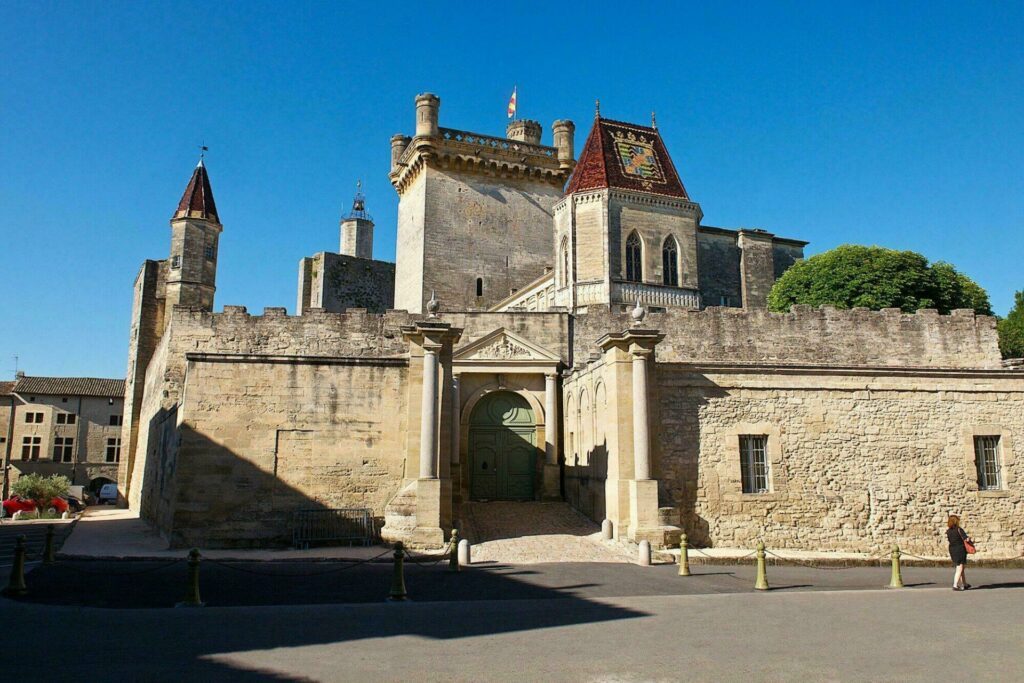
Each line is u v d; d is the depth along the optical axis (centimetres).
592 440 2338
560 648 975
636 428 2042
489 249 5091
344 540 2186
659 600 1360
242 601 1347
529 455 2852
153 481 3153
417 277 4984
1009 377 2325
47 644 981
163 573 1716
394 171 5506
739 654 949
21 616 1190
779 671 870
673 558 1884
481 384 2878
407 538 2005
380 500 2239
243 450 2214
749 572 1759
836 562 1988
